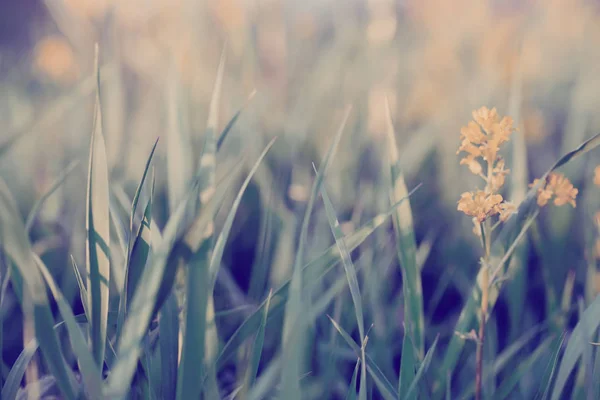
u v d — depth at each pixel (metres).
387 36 0.87
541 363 0.49
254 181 0.70
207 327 0.41
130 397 0.43
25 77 1.08
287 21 1.08
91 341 0.41
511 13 1.22
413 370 0.43
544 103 1.05
